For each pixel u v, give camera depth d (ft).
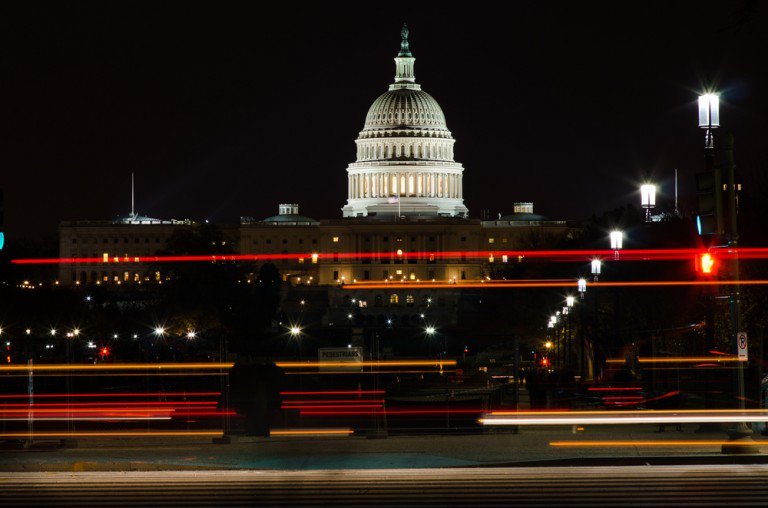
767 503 110.42
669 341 369.30
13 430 266.57
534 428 239.30
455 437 213.87
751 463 146.30
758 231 272.31
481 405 275.18
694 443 180.55
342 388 451.12
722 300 258.57
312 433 237.04
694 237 333.42
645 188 269.64
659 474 127.95
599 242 481.46
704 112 159.43
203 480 128.98
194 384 464.24
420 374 539.29
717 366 260.01
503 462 152.66
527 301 567.18
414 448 183.83
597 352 351.25
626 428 229.25
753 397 273.13
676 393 266.98
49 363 550.36
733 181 158.40
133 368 508.12
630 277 345.92
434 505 112.47
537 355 649.61
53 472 142.61
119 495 119.55
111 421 289.94
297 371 549.13
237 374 228.43
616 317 337.11
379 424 256.32
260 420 227.81
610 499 113.60
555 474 129.59
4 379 463.01
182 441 217.15
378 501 114.73
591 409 289.94
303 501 115.44
